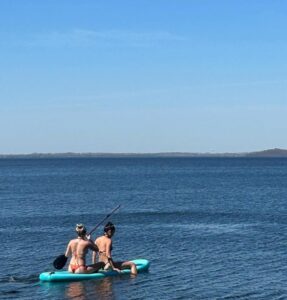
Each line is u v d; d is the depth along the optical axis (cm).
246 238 3225
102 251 2156
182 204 5691
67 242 3106
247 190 7775
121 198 6462
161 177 12050
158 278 2117
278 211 4906
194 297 1856
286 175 12875
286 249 2825
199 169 17500
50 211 4972
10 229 3700
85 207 5372
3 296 1875
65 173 14650
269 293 1911
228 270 2291
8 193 7312
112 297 1858
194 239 3200
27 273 2252
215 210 5034
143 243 3052
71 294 1894
